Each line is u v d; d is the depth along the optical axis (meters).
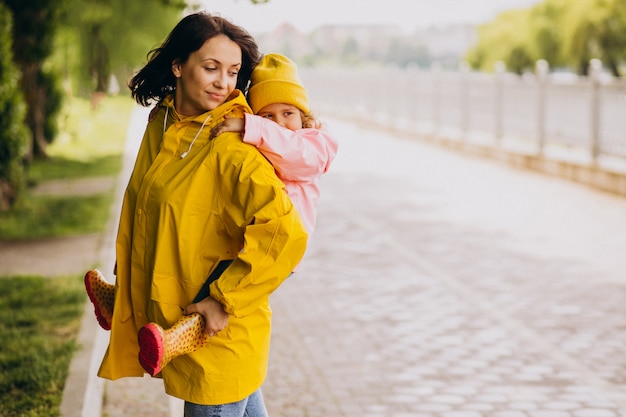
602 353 6.04
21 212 11.80
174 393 2.88
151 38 18.58
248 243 2.67
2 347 5.87
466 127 21.17
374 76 29.50
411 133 24.39
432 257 9.28
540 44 52.53
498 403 5.14
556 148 16.41
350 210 12.50
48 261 8.91
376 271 8.66
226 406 2.88
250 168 2.72
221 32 2.85
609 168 13.90
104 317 3.25
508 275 8.39
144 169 3.00
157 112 3.02
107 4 17.98
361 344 6.31
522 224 11.15
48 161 18.42
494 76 19.23
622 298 7.48
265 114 3.03
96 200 12.98
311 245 10.03
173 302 2.82
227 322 2.75
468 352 6.11
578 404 5.12
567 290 7.79
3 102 10.81
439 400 5.20
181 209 2.76
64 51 18.84
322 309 7.29
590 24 43.94
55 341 6.04
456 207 12.62
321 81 38.09
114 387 5.36
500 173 16.55
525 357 5.98
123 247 3.03
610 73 45.22
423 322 6.86
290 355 6.07
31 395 4.98
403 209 12.52
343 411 5.03
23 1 13.28
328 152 3.02
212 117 2.84
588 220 11.34
